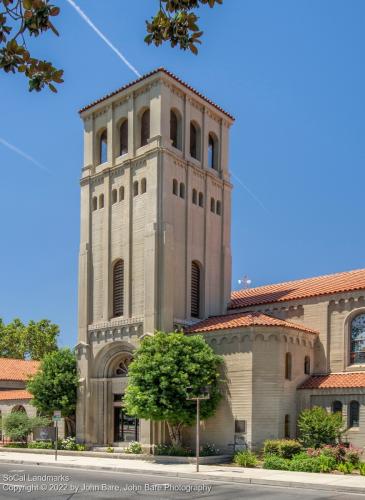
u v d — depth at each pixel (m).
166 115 45.47
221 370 39.44
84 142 50.69
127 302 44.53
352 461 32.03
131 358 44.28
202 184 48.09
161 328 42.03
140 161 45.81
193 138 49.03
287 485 26.33
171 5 9.95
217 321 42.66
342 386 37.75
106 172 48.09
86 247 48.34
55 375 47.19
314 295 43.44
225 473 29.83
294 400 39.38
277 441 35.16
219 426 38.66
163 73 45.31
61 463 36.00
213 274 47.81
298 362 40.41
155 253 43.00
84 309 47.31
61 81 9.73
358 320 41.47
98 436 44.81
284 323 39.81
